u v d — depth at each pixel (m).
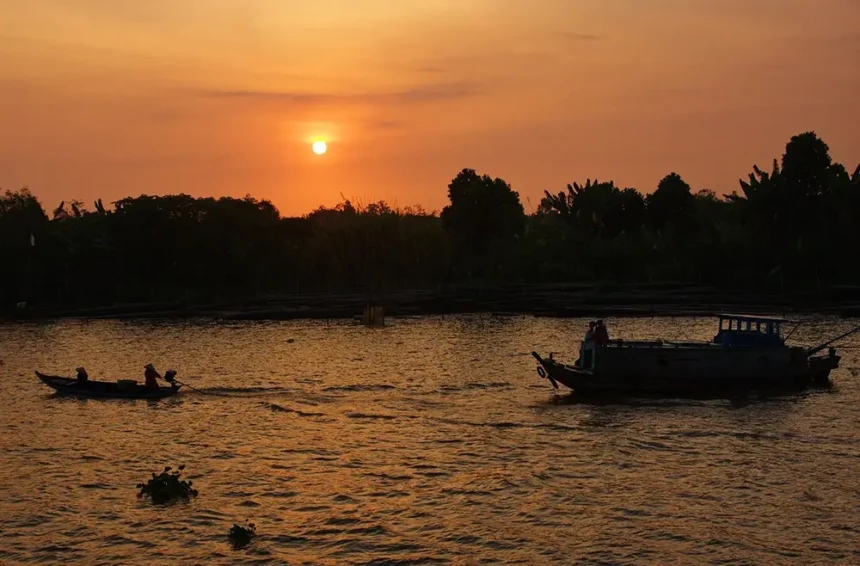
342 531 18.80
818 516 19.11
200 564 17.17
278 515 19.83
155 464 24.11
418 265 93.31
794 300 69.62
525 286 85.31
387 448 25.50
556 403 31.78
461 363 42.38
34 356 47.97
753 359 32.47
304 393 34.34
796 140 83.69
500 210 96.62
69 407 31.86
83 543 18.25
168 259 87.69
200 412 30.81
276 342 52.69
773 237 82.56
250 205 92.56
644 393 32.50
